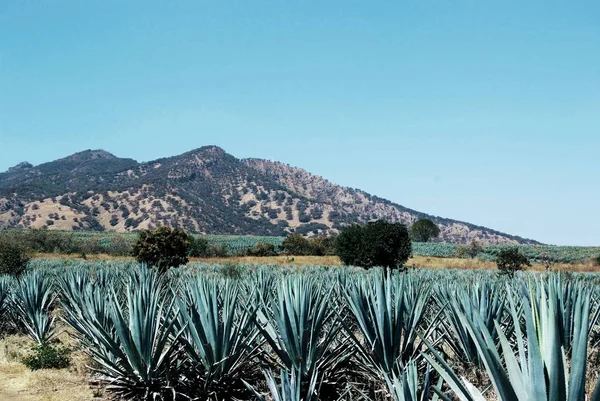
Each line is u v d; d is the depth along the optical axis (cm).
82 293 1584
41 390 1121
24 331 1769
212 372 962
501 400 401
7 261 2703
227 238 14638
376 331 870
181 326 1041
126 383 1016
